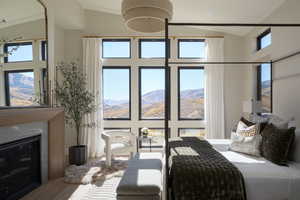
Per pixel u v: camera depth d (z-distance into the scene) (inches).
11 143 101.0
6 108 100.2
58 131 133.9
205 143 120.4
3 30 101.9
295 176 72.5
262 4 132.3
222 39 187.0
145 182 83.4
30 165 116.6
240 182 71.6
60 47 185.8
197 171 73.7
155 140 180.1
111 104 195.9
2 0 101.8
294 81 115.4
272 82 138.9
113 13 191.0
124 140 166.9
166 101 78.8
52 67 142.9
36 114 113.3
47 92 135.3
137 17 73.8
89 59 185.9
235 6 140.3
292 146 90.2
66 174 135.3
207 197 70.9
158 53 193.5
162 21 79.5
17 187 107.8
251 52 175.3
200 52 193.6
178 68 193.3
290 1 119.8
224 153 102.8
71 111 160.6
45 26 134.0
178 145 113.7
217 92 185.6
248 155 99.3
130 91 193.6
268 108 155.0
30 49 120.0
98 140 184.5
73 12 170.6
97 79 185.9
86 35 191.6
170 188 75.4
